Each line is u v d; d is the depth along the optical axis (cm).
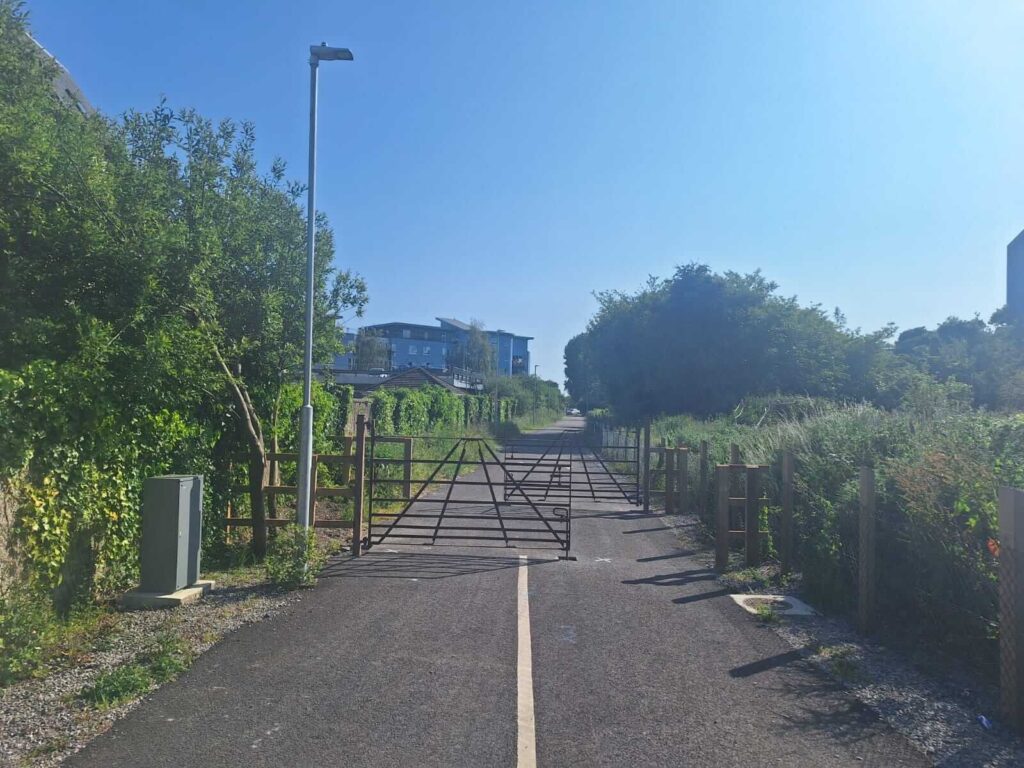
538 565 1138
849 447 1054
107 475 802
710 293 3881
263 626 780
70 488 732
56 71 948
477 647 721
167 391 898
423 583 994
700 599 939
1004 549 566
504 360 12425
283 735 519
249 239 1066
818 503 1028
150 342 806
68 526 733
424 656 691
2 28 851
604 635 771
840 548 904
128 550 859
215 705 570
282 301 1091
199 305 930
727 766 486
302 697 588
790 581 1035
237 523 1111
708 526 1503
